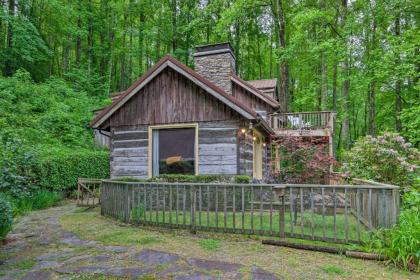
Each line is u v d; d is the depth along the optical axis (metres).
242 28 31.02
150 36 29.28
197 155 10.30
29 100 17.33
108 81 27.16
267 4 23.80
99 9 30.12
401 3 15.56
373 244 4.64
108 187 7.96
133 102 11.27
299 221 6.72
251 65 34.47
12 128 13.26
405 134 13.45
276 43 28.94
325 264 4.25
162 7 30.09
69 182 12.23
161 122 10.84
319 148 7.18
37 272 4.09
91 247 5.17
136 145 11.10
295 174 7.11
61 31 25.30
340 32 19.34
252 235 5.65
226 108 10.14
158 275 3.88
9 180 8.35
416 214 4.66
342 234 5.60
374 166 8.33
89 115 19.41
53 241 5.62
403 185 7.88
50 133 16.17
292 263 4.29
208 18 28.41
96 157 14.37
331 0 21.42
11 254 4.88
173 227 6.24
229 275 3.84
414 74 13.95
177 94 10.76
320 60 22.52
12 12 19.94
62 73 27.06
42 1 22.42
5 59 19.59
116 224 6.91
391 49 14.32
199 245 5.18
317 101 25.80
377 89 19.08
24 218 7.96
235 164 9.91
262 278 3.74
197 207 8.54
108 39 29.28
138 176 10.94
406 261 4.05
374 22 17.08
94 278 3.84
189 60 30.34
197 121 10.42
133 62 33.81
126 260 4.47
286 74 22.88
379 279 3.74
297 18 18.98
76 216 8.14
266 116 17.69
